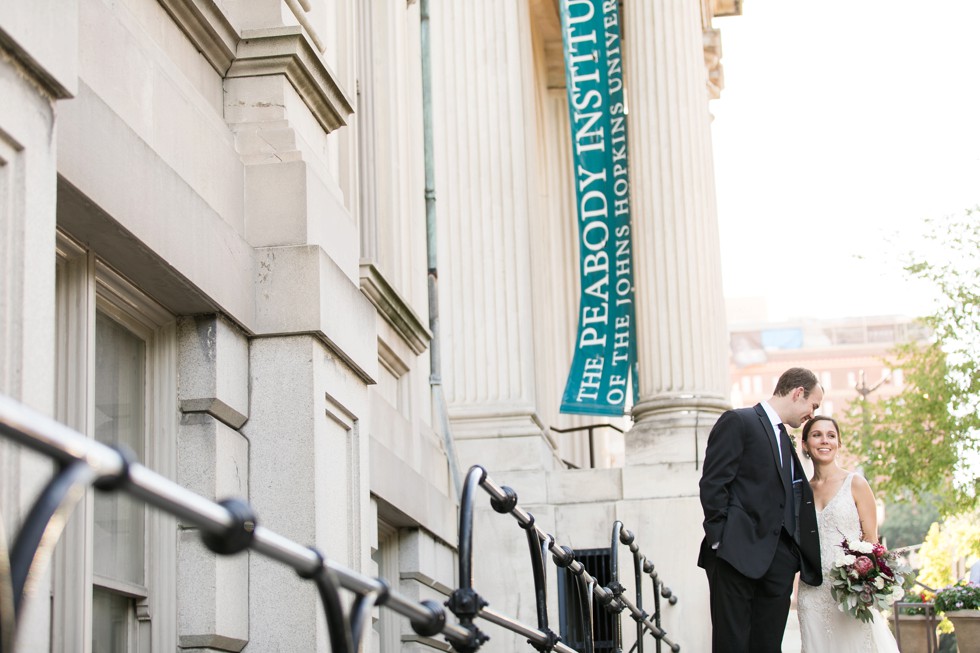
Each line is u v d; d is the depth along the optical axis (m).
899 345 29.61
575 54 17.20
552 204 22.97
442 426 13.35
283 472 6.39
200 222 5.87
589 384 16.62
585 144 17.14
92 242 5.23
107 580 5.47
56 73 4.07
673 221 16.98
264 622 6.27
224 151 6.50
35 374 3.93
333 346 6.72
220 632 5.91
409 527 11.02
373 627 8.59
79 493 1.93
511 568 15.25
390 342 10.75
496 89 16.89
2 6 3.73
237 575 6.20
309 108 7.30
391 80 12.01
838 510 8.59
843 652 8.49
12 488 3.78
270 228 6.64
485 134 16.78
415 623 3.60
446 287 16.39
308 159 6.97
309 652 6.23
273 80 6.89
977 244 28.16
